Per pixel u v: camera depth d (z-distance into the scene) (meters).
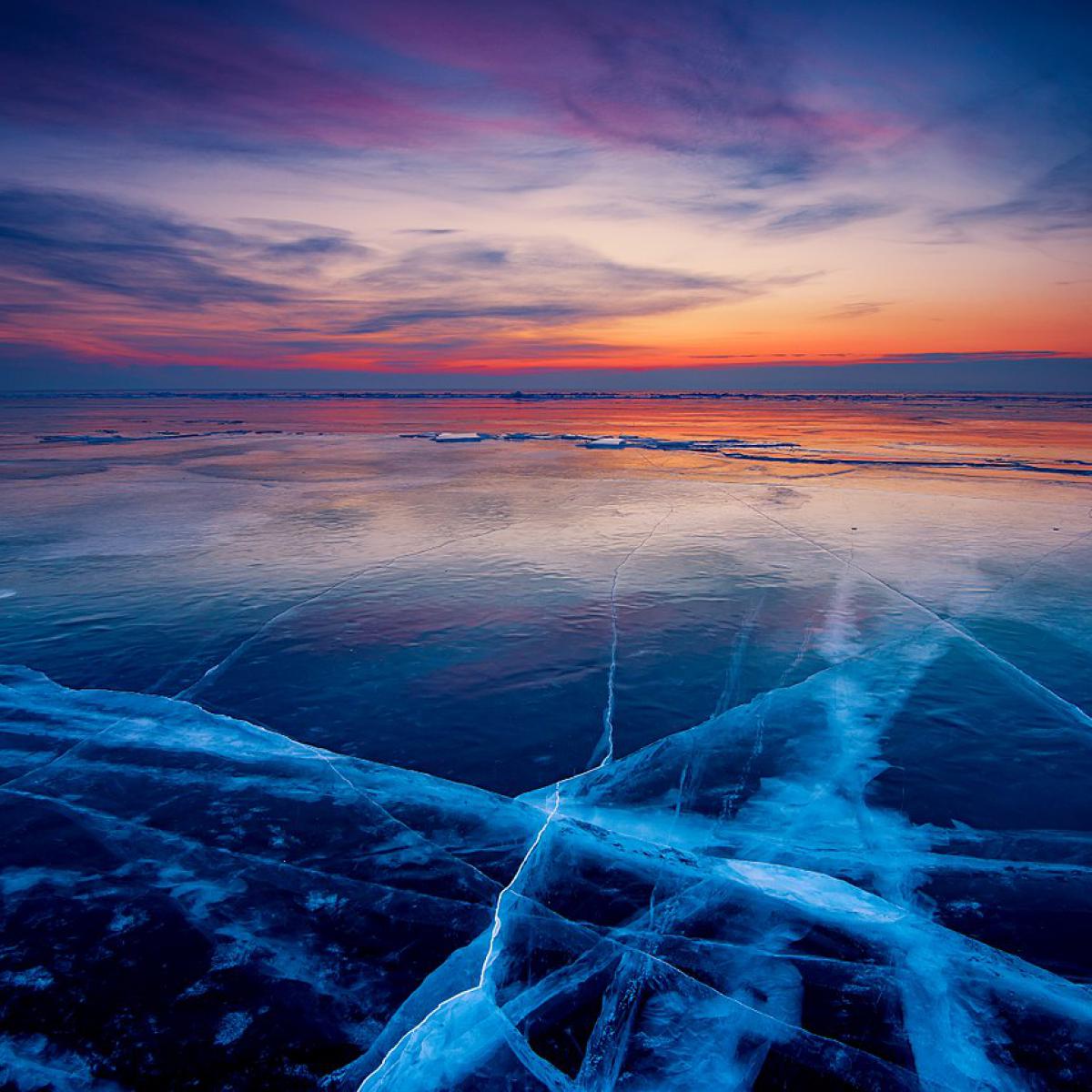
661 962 2.85
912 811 3.86
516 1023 2.57
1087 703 4.99
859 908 3.15
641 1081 2.35
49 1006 2.60
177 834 3.63
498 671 5.58
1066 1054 2.43
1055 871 3.36
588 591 7.42
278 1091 2.30
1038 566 8.11
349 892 3.24
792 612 6.77
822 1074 2.36
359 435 28.08
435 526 10.45
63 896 3.18
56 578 7.83
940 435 26.22
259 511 11.66
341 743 4.55
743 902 3.19
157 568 8.23
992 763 4.29
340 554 8.83
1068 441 23.06
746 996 2.68
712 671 5.55
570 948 2.93
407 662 5.73
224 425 34.19
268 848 3.54
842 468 17.12
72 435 27.17
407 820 3.77
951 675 5.42
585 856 3.51
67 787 4.03
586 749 4.49
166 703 5.02
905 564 8.26
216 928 3.01
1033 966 2.81
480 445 24.08
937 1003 2.64
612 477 15.85
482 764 4.32
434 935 2.99
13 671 5.54
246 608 6.92
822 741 4.55
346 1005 2.64
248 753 4.41
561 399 80.00
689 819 3.80
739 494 13.30
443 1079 2.35
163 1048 2.44
